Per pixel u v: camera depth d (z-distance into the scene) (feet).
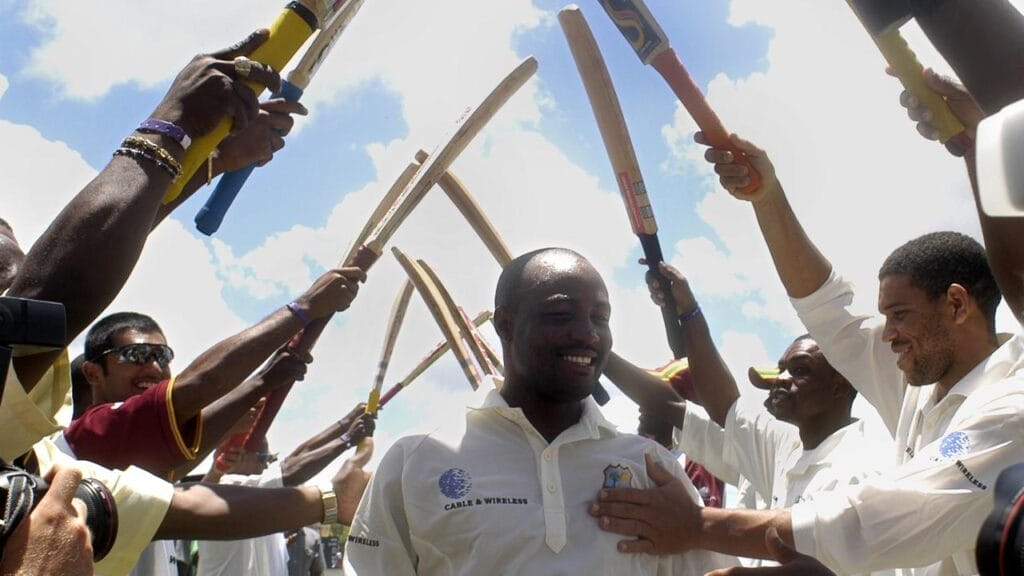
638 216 9.75
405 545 7.23
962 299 8.36
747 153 8.89
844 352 9.76
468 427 7.46
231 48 6.23
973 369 8.34
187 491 6.96
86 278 5.10
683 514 7.08
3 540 4.14
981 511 6.95
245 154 7.45
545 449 7.20
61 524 4.29
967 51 4.10
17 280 5.08
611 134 9.35
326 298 8.86
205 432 9.13
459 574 6.84
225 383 8.36
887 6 4.53
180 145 5.64
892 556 7.11
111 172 5.41
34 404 5.37
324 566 20.79
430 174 9.32
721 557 7.53
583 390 7.26
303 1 6.56
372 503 7.32
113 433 8.24
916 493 7.06
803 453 10.85
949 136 7.23
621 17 8.51
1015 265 3.85
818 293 9.59
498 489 7.06
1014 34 4.03
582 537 6.98
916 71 7.18
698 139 8.89
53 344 4.27
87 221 5.18
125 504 6.45
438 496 7.07
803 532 7.07
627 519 7.03
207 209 7.79
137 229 5.29
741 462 11.44
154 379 11.21
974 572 7.55
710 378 11.12
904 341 8.58
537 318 7.27
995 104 4.04
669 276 10.50
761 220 9.39
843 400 11.18
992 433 7.07
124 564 6.39
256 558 15.10
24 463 6.06
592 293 7.32
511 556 6.83
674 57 8.62
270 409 10.89
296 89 7.53
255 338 8.46
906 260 8.61
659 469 7.35
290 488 7.66
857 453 10.20
